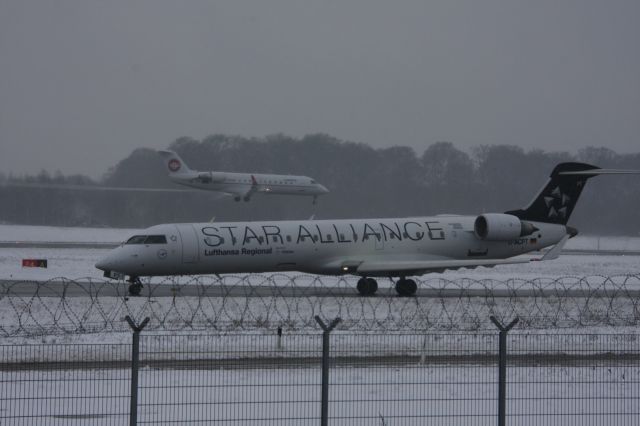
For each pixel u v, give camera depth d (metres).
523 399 72.38
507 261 181.00
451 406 75.19
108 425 66.88
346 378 85.19
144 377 85.56
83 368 91.12
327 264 182.00
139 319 132.00
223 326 124.31
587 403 76.19
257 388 81.00
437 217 198.25
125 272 166.88
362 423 69.00
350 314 141.62
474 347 108.12
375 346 105.50
